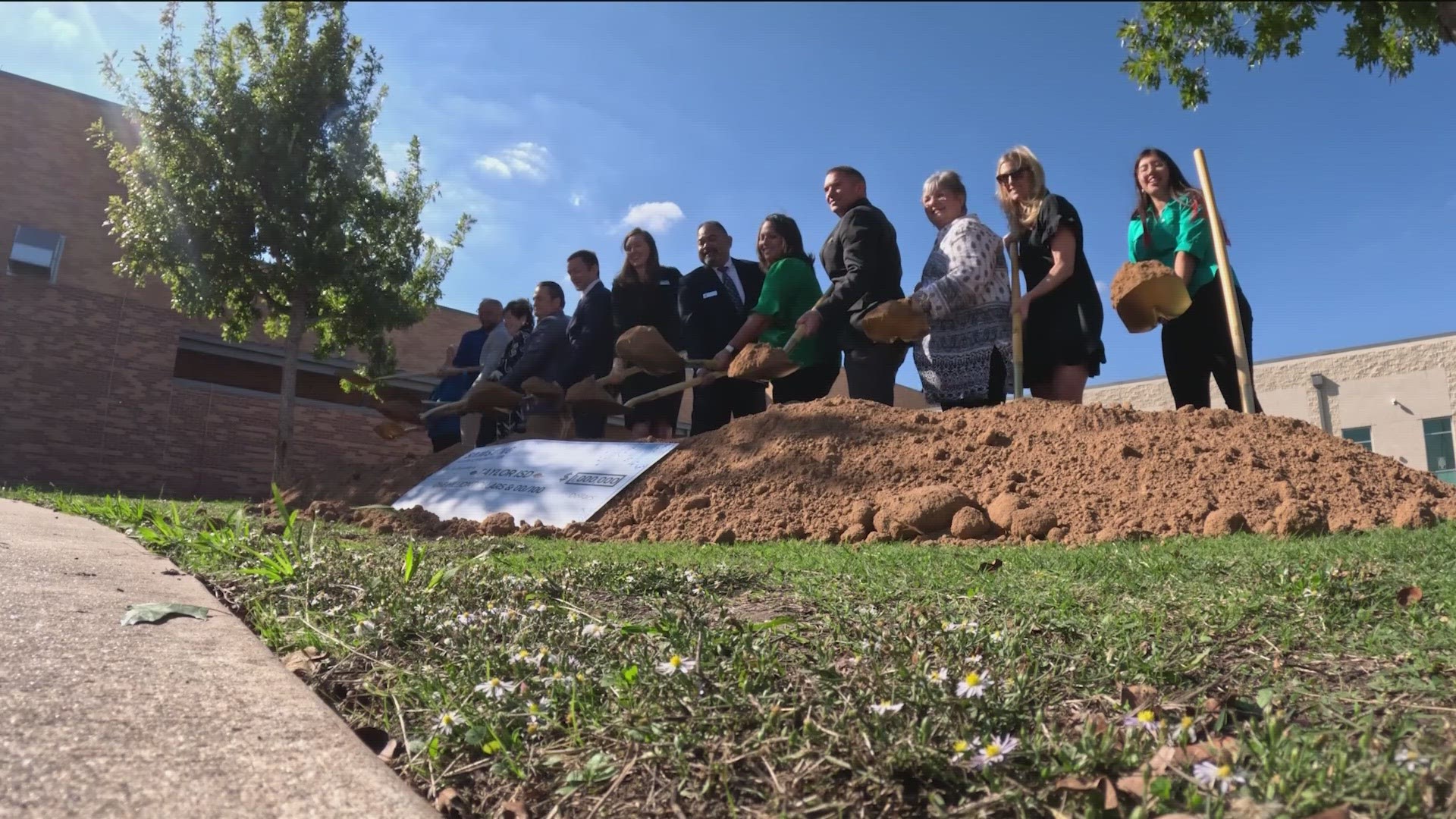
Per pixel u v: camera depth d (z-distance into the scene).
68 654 1.67
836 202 5.88
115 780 1.15
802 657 1.72
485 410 7.56
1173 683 1.55
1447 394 21.11
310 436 16.52
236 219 11.31
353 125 11.91
